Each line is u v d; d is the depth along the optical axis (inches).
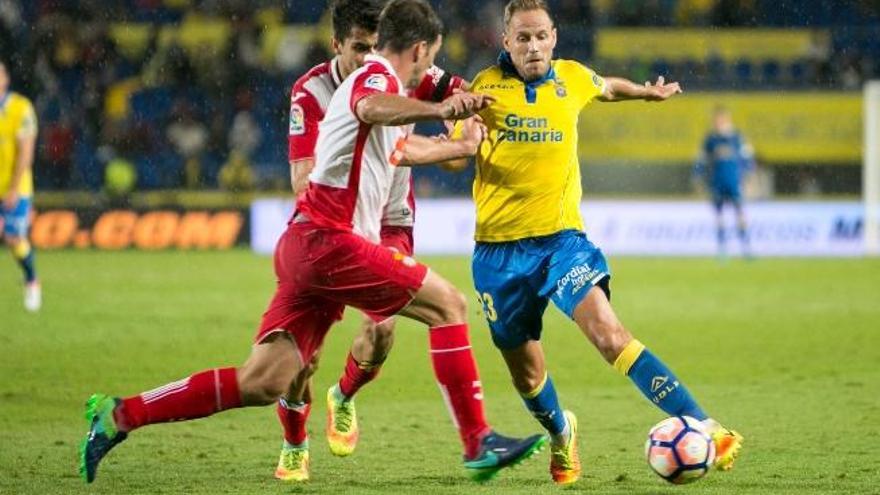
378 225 853.8
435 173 3570.4
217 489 904.3
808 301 2289.6
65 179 3609.7
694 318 2052.2
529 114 900.6
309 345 844.0
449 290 839.1
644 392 870.4
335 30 917.8
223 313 2085.4
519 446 813.9
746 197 3666.3
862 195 3693.4
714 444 842.8
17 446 1088.8
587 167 3735.2
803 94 3656.5
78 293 2361.0
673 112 3641.7
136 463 1011.9
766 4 4131.4
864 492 875.4
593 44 4003.4
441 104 773.3
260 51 3944.4
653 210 3403.1
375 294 828.0
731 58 4020.7
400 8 821.9
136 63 4013.3
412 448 1086.4
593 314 873.5
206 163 3725.4
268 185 3656.5
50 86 3831.2
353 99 796.0
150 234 3410.4
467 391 832.9
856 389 1392.7
